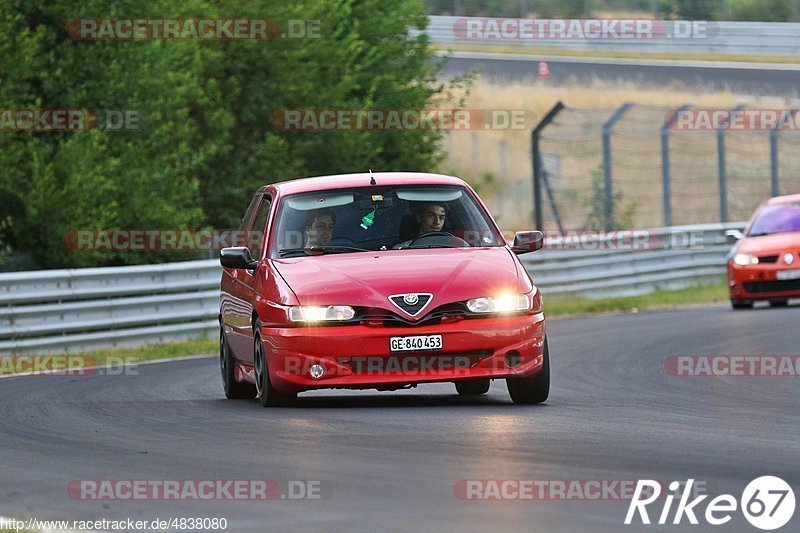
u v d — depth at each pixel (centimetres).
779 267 7419
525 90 15950
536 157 10281
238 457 2608
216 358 5700
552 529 1866
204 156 8319
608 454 2544
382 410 3366
